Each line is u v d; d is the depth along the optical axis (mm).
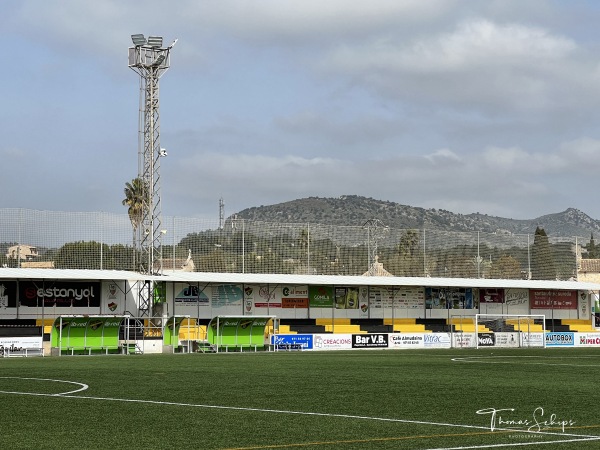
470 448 15133
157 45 72812
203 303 74125
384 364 42906
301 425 18016
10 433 16812
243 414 19906
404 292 83250
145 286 72125
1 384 28391
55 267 70250
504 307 87812
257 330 66688
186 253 75000
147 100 72938
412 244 85750
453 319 85375
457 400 23297
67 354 58719
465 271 88062
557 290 91000
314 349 69062
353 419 19016
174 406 21562
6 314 66688
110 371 36000
